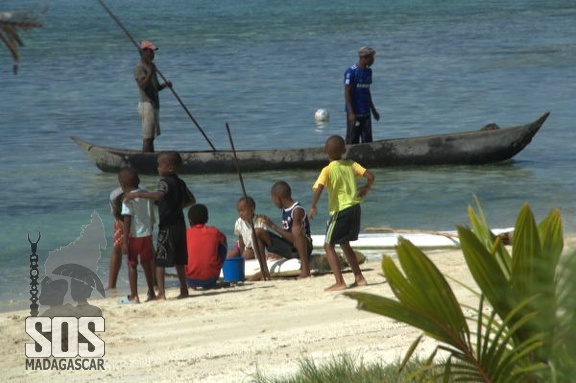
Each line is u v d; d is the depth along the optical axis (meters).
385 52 184.00
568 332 16.33
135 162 78.50
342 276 44.75
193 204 44.00
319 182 41.38
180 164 42.12
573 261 15.10
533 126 79.81
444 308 18.11
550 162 82.88
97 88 142.50
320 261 48.31
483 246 18.12
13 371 31.47
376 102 125.38
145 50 77.31
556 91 132.25
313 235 58.78
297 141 99.25
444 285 18.08
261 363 30.23
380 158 79.06
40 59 177.75
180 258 42.22
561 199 68.44
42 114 118.38
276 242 48.59
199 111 120.75
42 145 96.44
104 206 68.38
